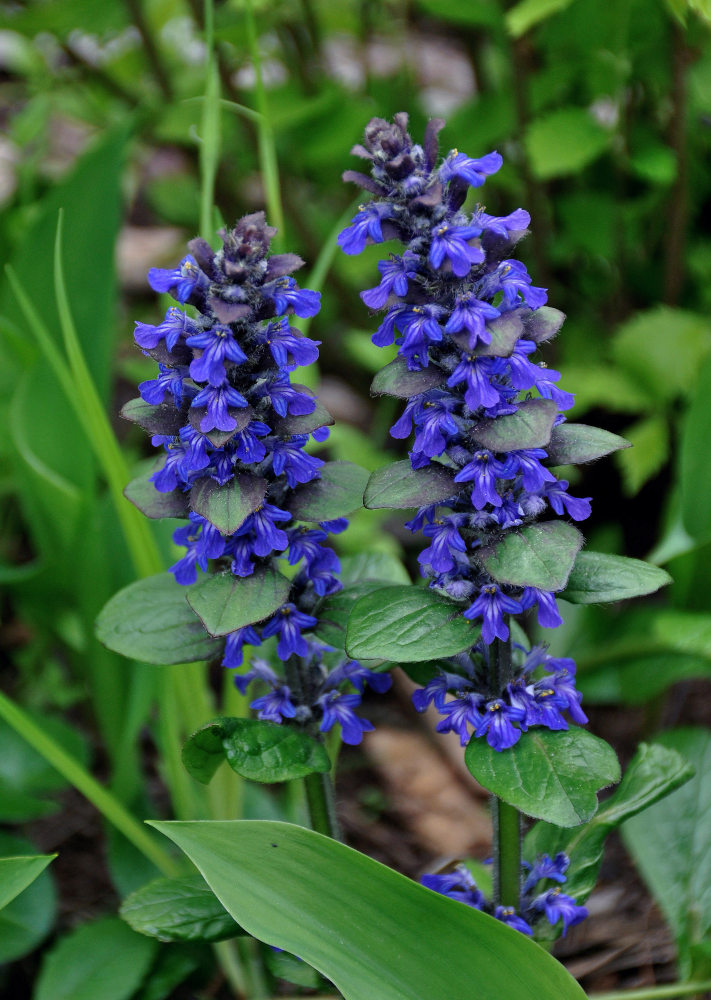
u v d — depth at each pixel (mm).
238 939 737
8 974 761
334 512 655
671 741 766
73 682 862
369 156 636
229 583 653
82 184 814
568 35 861
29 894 749
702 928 727
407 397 644
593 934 771
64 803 825
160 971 730
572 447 646
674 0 775
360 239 631
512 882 681
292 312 660
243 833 648
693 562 781
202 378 630
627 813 698
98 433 715
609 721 851
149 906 684
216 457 642
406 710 885
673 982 753
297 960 696
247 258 634
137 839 730
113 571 791
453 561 649
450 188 634
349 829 817
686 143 873
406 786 835
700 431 765
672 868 741
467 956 652
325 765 664
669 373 845
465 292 633
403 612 653
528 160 906
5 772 777
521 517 646
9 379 850
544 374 641
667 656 780
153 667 749
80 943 730
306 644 664
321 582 672
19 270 820
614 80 866
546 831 706
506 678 662
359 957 650
